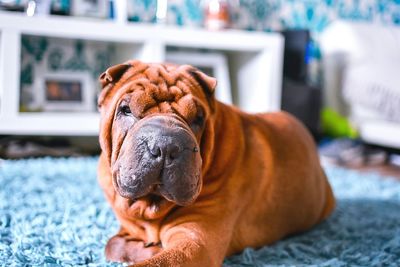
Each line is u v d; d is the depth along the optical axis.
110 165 0.88
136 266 0.72
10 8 2.18
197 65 2.61
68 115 2.20
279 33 2.88
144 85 0.86
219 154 0.95
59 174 1.85
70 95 2.44
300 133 1.22
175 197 0.78
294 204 1.12
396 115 2.86
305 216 1.18
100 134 0.90
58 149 2.34
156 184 0.78
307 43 2.75
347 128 2.89
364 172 2.39
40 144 2.37
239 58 2.79
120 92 0.86
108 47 2.65
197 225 0.86
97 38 2.17
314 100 2.72
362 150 2.70
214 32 2.41
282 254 1.05
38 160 2.10
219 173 0.94
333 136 2.98
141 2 2.65
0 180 1.69
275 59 2.58
